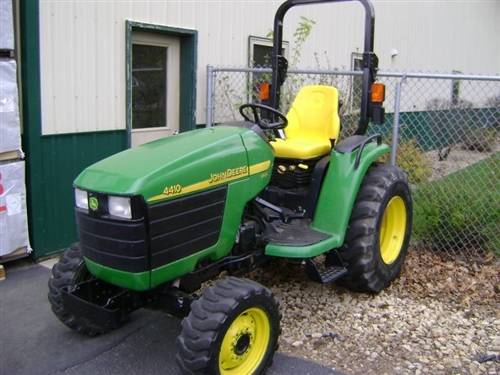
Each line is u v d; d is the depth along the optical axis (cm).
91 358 354
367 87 417
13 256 499
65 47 515
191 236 312
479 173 597
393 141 546
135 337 381
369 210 403
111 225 290
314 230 390
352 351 356
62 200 534
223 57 695
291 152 409
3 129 468
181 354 288
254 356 319
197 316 290
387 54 1086
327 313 409
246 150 344
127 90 577
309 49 856
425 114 778
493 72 1617
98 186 294
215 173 321
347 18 945
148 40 617
